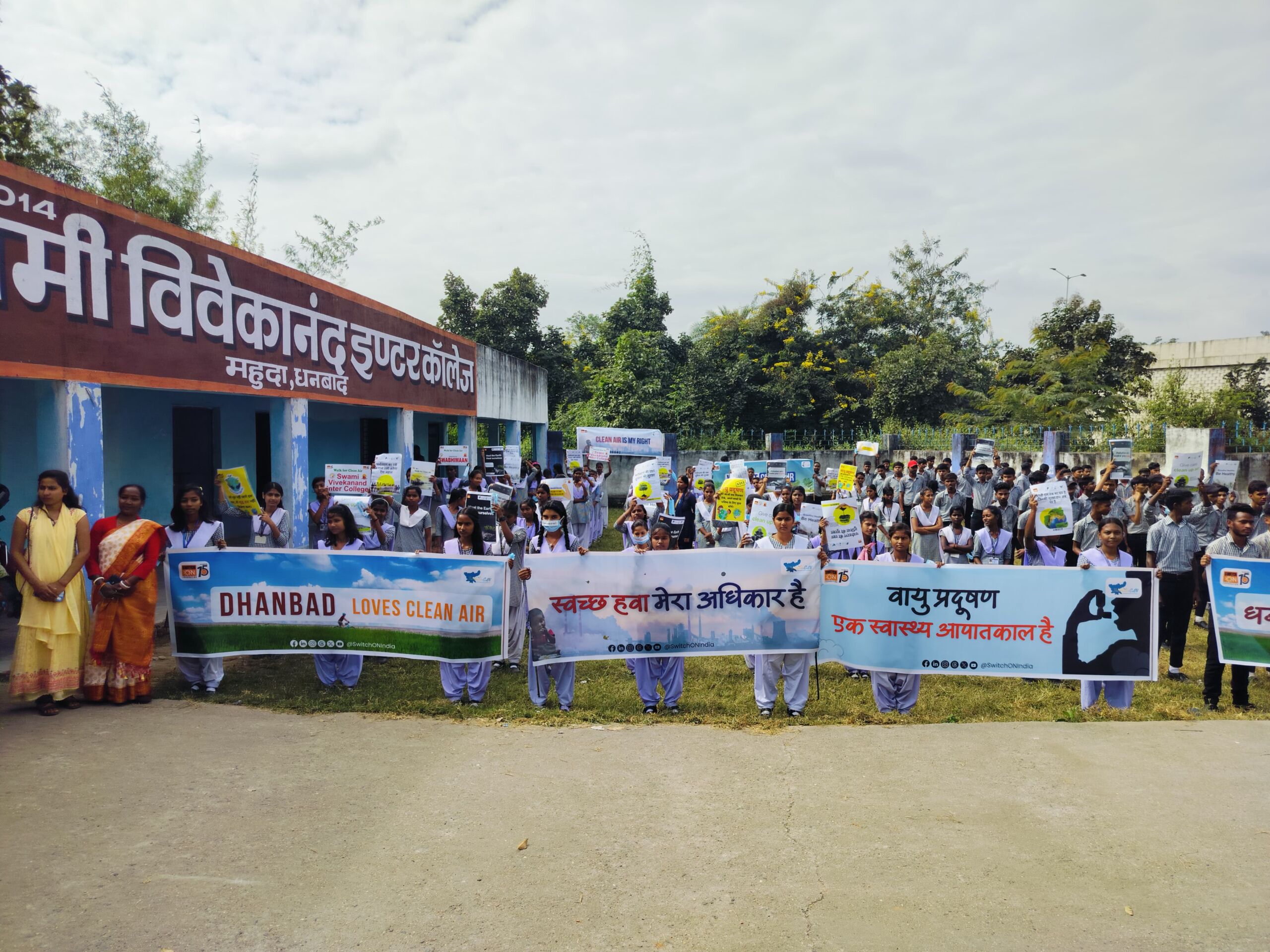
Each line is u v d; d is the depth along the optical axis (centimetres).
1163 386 2634
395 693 691
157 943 323
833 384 3036
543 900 360
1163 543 774
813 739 579
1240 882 371
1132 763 525
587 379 3447
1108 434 2033
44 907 346
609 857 399
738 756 544
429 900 359
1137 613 650
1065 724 612
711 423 2909
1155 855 398
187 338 896
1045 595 653
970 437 2150
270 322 1055
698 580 650
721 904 357
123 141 2167
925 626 653
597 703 676
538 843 413
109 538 634
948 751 550
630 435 1906
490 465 1521
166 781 482
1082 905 353
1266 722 620
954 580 652
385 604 677
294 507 1113
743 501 1059
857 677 762
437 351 1641
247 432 1460
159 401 1272
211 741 556
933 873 382
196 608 680
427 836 420
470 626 661
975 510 1312
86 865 383
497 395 2048
